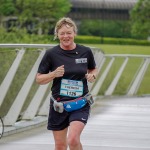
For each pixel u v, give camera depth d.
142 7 74.31
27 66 16.97
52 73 10.45
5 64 15.73
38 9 68.75
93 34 86.94
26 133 16.22
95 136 16.06
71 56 10.71
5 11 70.50
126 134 16.55
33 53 17.09
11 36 27.86
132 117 20.81
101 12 99.19
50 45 16.89
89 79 10.61
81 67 10.70
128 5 98.69
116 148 14.30
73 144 10.24
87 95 10.71
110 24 85.00
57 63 10.69
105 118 20.36
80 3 99.56
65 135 10.82
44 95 18.53
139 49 47.78
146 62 32.12
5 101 16.22
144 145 14.78
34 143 14.67
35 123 17.23
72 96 10.63
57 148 10.85
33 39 28.94
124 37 81.38
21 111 17.52
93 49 23.00
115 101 27.70
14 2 70.31
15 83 16.53
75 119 10.48
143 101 27.77
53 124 10.75
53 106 10.66
